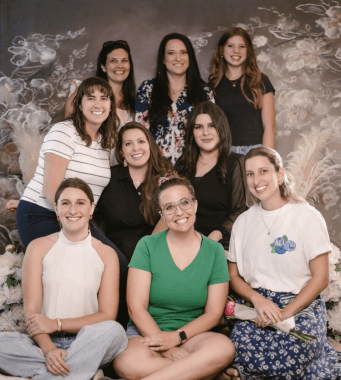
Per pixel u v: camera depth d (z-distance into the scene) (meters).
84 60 4.52
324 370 2.79
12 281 3.34
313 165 4.32
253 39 4.53
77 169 3.27
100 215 3.58
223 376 2.79
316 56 4.55
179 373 2.53
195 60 4.14
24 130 4.48
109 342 2.60
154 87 4.13
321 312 2.90
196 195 3.59
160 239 2.93
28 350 2.61
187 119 4.07
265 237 2.98
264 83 4.28
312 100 4.55
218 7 4.51
